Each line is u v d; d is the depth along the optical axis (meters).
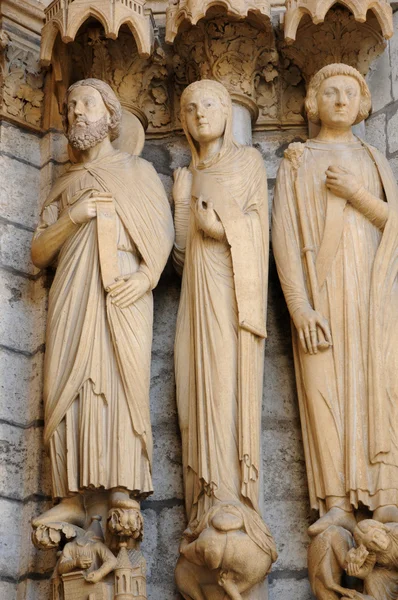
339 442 7.14
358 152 7.79
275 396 7.62
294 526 7.33
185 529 7.14
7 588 7.32
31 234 8.20
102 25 8.06
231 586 6.84
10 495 7.53
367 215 7.57
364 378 7.24
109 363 7.21
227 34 8.15
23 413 7.75
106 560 6.81
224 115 7.80
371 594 6.77
